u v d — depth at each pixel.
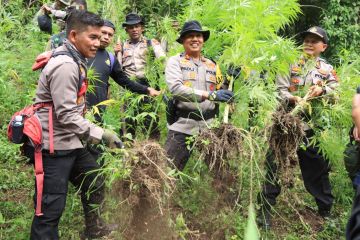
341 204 5.02
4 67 5.09
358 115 1.93
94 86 4.06
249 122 3.96
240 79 4.01
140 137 4.69
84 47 3.19
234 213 3.65
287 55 4.09
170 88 3.84
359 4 9.48
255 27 4.04
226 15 4.26
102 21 3.23
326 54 9.45
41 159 3.15
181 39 3.99
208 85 3.96
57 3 5.68
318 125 4.36
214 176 3.62
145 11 8.25
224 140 3.49
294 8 4.47
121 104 4.64
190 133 3.95
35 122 3.14
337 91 4.27
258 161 3.64
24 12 7.15
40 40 6.13
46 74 3.09
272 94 3.96
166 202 3.36
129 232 3.34
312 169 4.50
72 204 3.92
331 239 4.26
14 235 3.64
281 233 4.27
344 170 4.80
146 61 5.66
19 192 4.47
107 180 3.53
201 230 3.73
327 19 9.23
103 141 3.43
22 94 5.16
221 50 4.44
